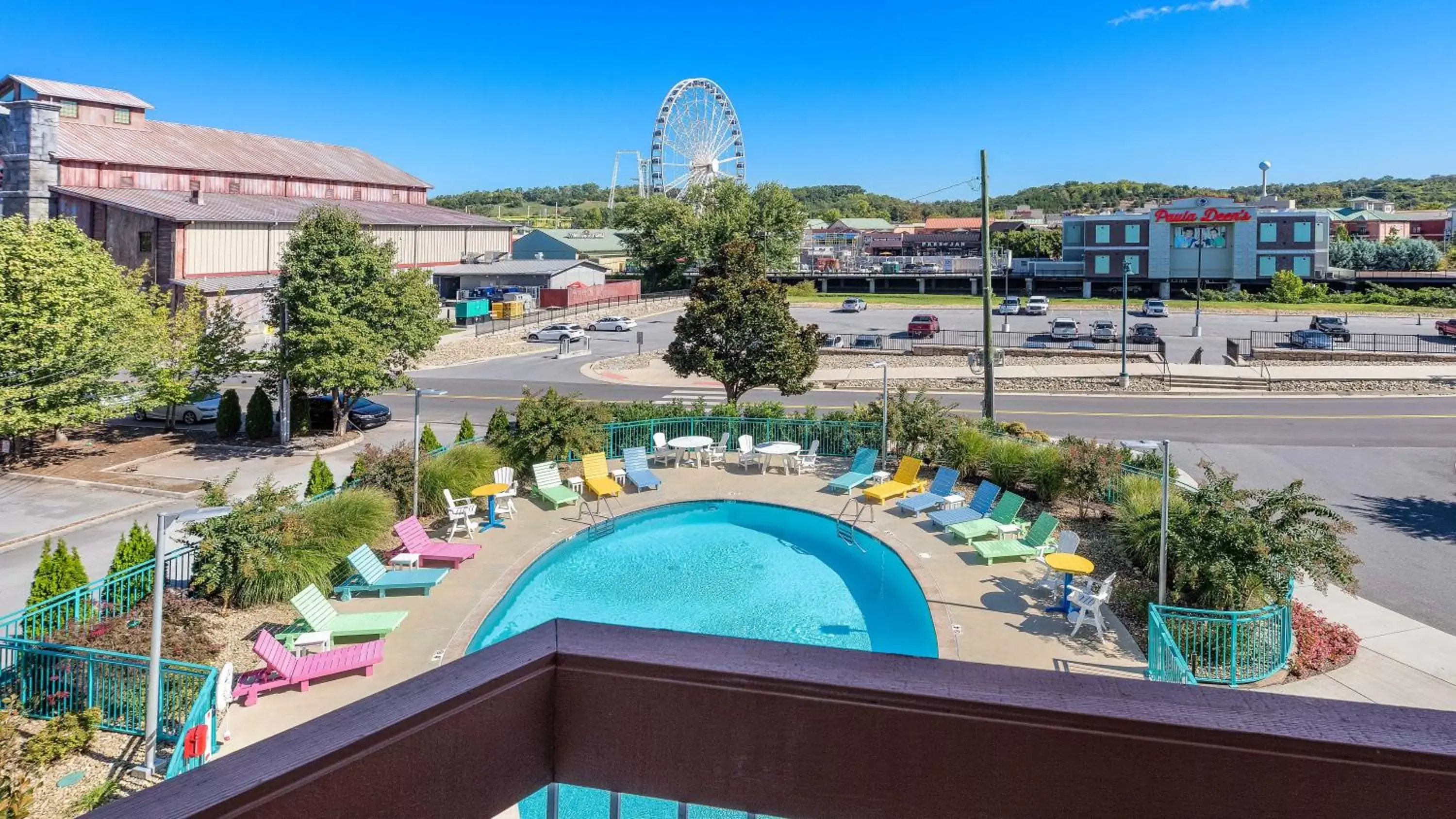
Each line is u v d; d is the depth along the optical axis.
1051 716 1.58
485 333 54.69
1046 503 20.41
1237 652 12.96
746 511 21.27
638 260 88.00
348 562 16.27
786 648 1.77
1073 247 86.69
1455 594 15.98
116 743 11.48
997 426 25.44
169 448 28.45
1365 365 40.66
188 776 1.36
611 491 20.84
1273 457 26.53
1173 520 14.56
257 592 15.09
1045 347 46.69
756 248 27.73
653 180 90.75
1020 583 16.03
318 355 27.16
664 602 16.08
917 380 40.19
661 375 43.88
